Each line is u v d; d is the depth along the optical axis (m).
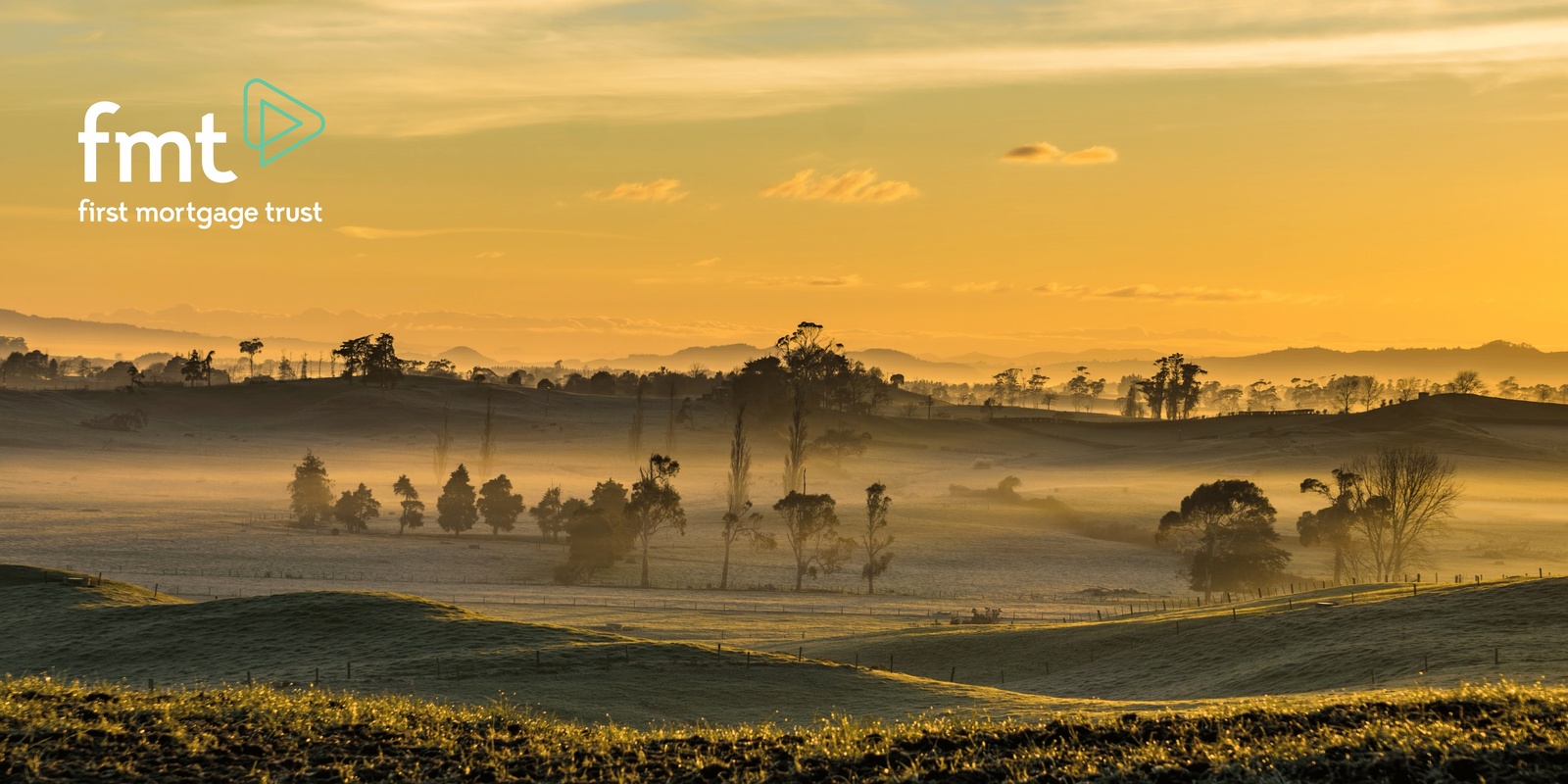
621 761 28.41
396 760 28.30
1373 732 25.80
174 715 30.11
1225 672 58.44
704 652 59.03
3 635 64.31
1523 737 24.48
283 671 54.91
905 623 94.25
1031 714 43.12
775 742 29.73
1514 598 61.00
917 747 28.41
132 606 70.75
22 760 25.97
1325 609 66.25
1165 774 24.86
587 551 130.50
